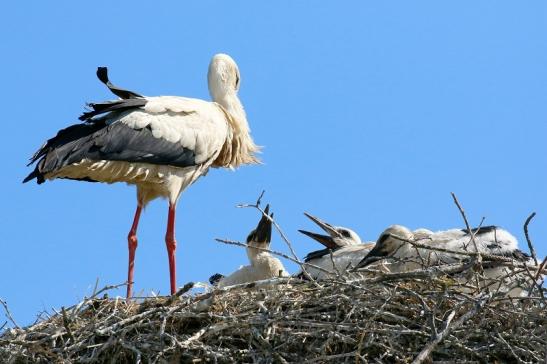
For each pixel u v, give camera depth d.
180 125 18.42
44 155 17.25
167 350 13.66
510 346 13.21
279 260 18.05
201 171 18.89
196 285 14.13
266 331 13.73
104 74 18.08
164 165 18.27
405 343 13.59
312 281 14.30
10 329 14.44
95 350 13.80
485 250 16.91
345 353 13.40
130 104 18.09
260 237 17.91
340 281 13.98
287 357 13.65
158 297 14.63
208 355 13.62
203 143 18.64
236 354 13.65
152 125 18.12
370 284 14.12
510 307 13.76
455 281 14.25
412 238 16.92
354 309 13.86
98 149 17.50
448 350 13.48
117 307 14.68
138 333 13.91
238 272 17.91
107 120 17.91
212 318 14.05
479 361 13.48
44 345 14.08
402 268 17.27
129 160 17.80
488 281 15.23
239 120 19.75
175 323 14.16
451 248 16.92
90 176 17.92
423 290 14.06
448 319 13.24
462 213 14.66
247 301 14.30
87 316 14.66
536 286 14.02
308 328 13.81
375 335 13.59
